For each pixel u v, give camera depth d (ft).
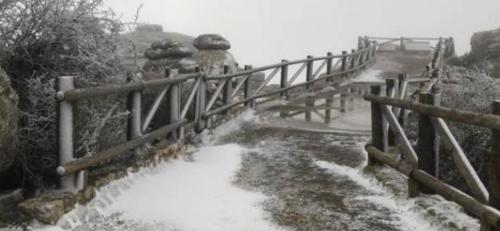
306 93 44.98
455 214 14.46
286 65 42.27
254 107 37.99
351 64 62.54
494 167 12.21
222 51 46.85
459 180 20.10
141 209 15.35
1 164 13.57
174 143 22.30
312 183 19.45
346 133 30.91
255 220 15.20
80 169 14.46
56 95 13.83
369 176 19.84
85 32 18.33
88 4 18.11
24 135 16.26
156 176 18.89
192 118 27.20
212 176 19.94
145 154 19.29
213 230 14.29
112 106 18.02
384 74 65.92
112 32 19.42
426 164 16.19
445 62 76.79
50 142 16.66
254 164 22.54
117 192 16.30
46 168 16.88
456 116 13.52
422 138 16.28
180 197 16.78
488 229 12.36
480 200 12.89
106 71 19.19
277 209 16.25
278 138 28.89
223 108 30.86
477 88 30.73
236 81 37.45
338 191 18.35
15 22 16.84
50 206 13.30
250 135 29.78
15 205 14.23
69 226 13.53
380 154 19.58
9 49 16.65
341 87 49.62
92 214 14.56
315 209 16.28
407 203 16.38
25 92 16.94
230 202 16.70
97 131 15.76
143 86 18.20
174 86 22.82
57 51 18.01
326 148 26.21
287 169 21.67
